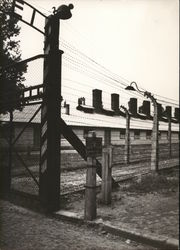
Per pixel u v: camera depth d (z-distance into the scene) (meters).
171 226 4.82
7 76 9.30
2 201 7.72
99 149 5.78
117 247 4.52
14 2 6.80
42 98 6.79
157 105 9.84
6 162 8.86
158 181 8.07
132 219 5.42
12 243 4.75
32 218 6.19
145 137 20.19
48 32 6.87
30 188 8.62
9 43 9.60
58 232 5.29
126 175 10.41
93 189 5.64
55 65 6.70
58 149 6.64
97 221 5.45
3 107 8.23
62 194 7.69
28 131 14.59
